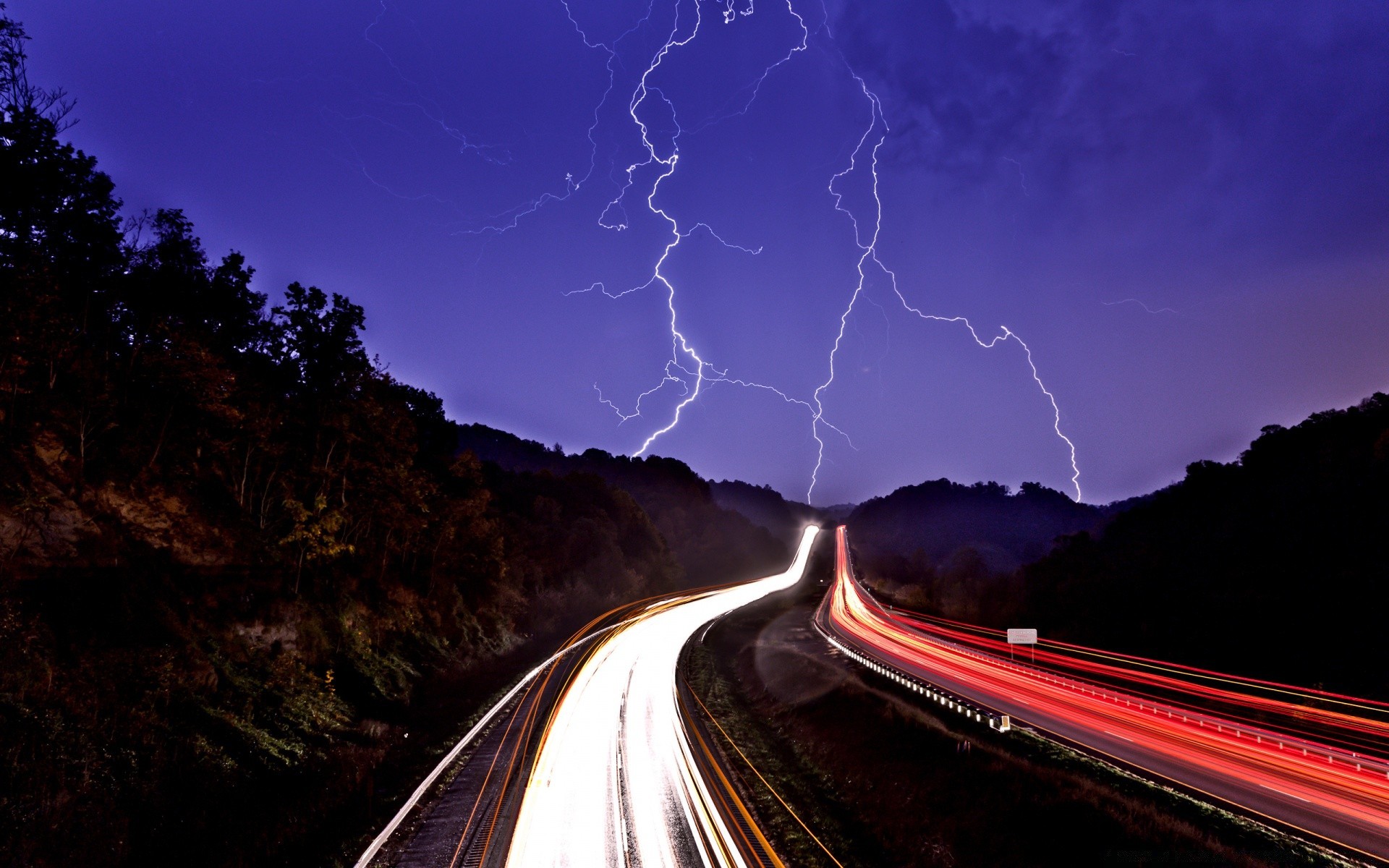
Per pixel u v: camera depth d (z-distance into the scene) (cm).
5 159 2484
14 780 1608
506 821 2233
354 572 4300
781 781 2812
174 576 2795
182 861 1742
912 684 3691
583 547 9181
